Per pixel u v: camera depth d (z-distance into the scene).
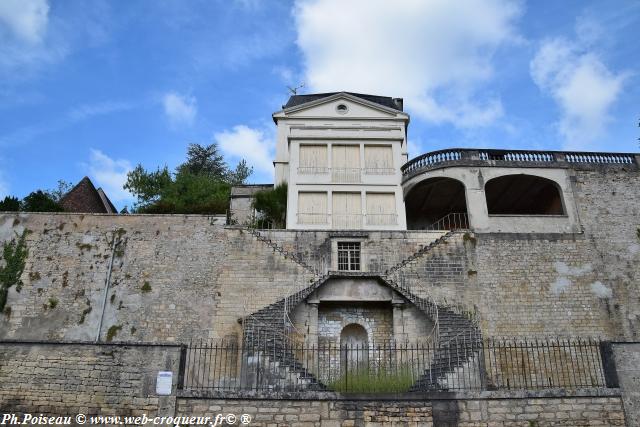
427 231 23.70
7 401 12.54
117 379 12.55
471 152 25.67
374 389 13.63
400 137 27.42
